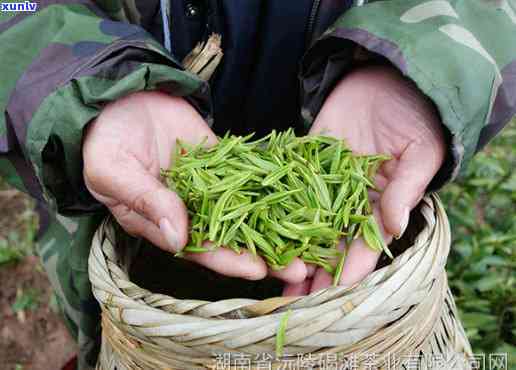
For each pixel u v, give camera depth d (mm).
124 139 873
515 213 1591
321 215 851
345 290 726
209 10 1066
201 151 957
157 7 1060
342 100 1014
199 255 831
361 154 975
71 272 1146
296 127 1237
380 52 868
